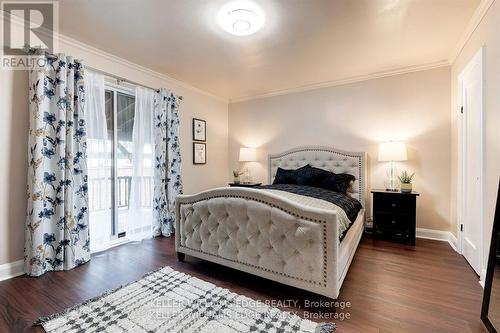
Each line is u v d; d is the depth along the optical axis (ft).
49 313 5.53
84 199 8.44
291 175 12.55
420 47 9.23
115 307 5.76
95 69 9.19
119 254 9.13
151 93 11.27
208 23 7.56
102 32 8.11
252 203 6.61
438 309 5.62
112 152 10.30
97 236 9.22
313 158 13.39
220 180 16.08
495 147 6.19
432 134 10.84
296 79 12.79
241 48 9.25
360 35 8.30
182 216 8.35
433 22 7.54
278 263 6.23
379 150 11.07
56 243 7.82
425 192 11.02
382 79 11.88
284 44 8.91
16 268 7.38
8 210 7.28
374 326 5.05
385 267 7.89
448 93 10.48
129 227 10.50
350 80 12.60
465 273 7.44
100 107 9.21
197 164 14.33
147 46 9.09
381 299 6.05
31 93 7.52
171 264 8.27
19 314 5.50
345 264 6.55
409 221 10.16
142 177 10.81
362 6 6.71
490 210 6.48
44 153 7.61
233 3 6.57
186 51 9.50
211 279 7.18
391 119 11.71
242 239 6.84
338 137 13.07
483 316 5.07
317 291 5.72
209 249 7.61
